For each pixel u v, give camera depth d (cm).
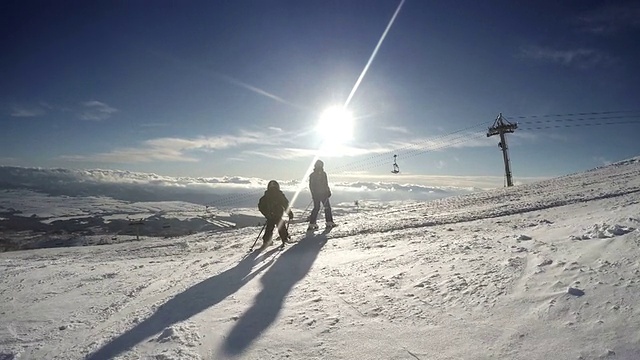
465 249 650
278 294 577
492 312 409
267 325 467
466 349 356
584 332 339
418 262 625
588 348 318
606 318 348
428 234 898
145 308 611
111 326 551
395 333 407
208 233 2009
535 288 433
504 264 523
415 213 1454
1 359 484
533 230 726
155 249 1495
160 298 659
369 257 726
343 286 574
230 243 1348
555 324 361
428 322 418
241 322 484
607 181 1609
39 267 1177
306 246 958
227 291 631
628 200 970
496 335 367
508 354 336
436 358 352
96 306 673
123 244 1848
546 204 1130
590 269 443
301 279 644
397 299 489
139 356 428
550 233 659
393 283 548
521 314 391
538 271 474
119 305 659
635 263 427
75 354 467
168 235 3027
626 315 343
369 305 486
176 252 1319
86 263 1213
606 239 530
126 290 761
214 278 736
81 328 565
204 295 626
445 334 387
